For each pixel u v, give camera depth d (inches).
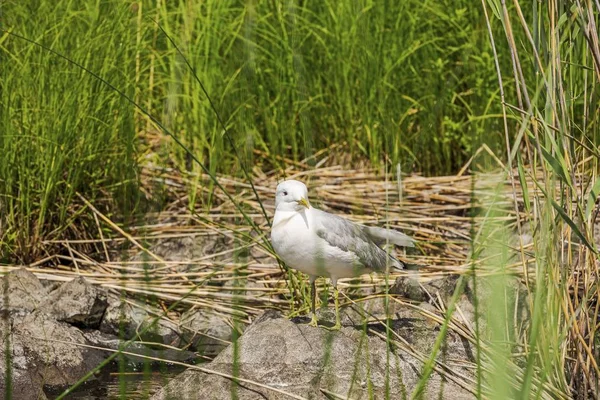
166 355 394.6
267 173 565.6
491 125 544.7
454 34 572.1
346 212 512.4
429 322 375.9
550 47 304.0
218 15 562.3
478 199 490.6
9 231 468.4
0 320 394.3
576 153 327.0
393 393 326.6
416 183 537.3
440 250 471.8
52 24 492.1
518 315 372.2
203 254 481.7
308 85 582.6
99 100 488.4
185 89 544.1
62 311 410.6
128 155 500.4
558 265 316.5
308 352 342.0
